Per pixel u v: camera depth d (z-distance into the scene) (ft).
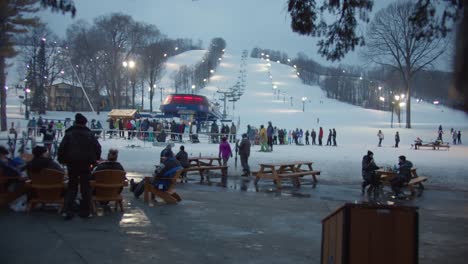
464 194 51.21
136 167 63.46
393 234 12.87
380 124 226.99
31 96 232.32
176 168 36.68
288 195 45.11
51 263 18.54
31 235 23.27
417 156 104.83
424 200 46.47
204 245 23.18
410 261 12.75
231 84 473.26
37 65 235.61
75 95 275.18
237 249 22.67
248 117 242.17
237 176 60.39
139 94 377.30
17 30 31.27
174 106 157.79
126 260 19.65
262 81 502.79
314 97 419.95
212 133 121.49
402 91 246.47
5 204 30.99
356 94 426.92
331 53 29.78
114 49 253.24
